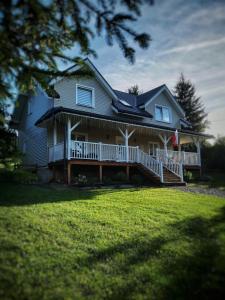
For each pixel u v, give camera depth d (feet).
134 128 52.85
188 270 12.67
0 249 12.64
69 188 34.73
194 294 10.77
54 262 12.30
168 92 72.74
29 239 14.21
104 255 13.70
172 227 18.76
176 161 56.70
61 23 11.62
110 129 57.98
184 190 39.24
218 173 79.10
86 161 42.96
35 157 57.47
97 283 11.16
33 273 11.18
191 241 16.35
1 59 11.53
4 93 14.52
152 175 47.73
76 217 19.25
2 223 15.96
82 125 51.93
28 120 63.57
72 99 53.26
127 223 18.99
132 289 10.95
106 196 28.86
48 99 52.90
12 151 21.61
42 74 13.93
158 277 11.93
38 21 10.50
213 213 23.43
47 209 20.57
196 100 137.49
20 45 11.48
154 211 22.89
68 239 15.06
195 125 134.00
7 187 30.37
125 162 48.73
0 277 10.50
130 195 30.32
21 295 9.70
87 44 12.71
